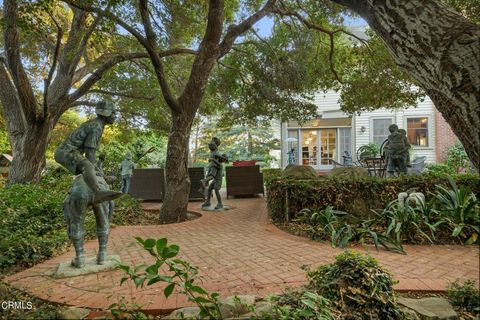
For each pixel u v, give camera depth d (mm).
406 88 8812
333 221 4582
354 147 15305
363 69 9414
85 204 3096
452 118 1298
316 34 9656
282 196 5594
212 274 3062
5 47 7035
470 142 1231
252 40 9398
